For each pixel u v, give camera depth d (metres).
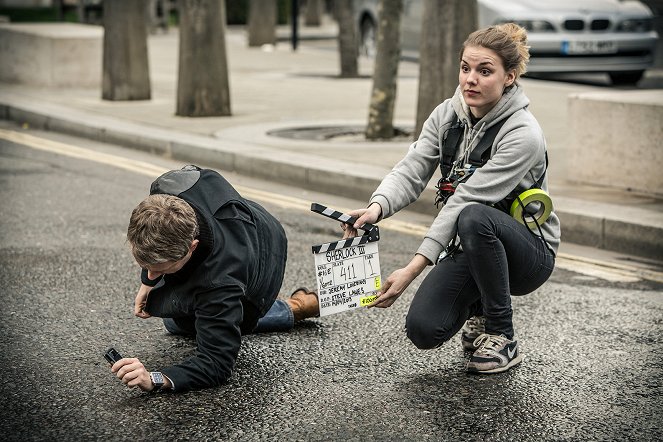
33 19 32.34
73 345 4.86
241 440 3.82
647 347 4.88
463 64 4.28
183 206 3.88
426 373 4.52
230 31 31.16
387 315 5.38
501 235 4.27
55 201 8.29
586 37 14.86
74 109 12.81
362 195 8.48
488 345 4.48
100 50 15.21
